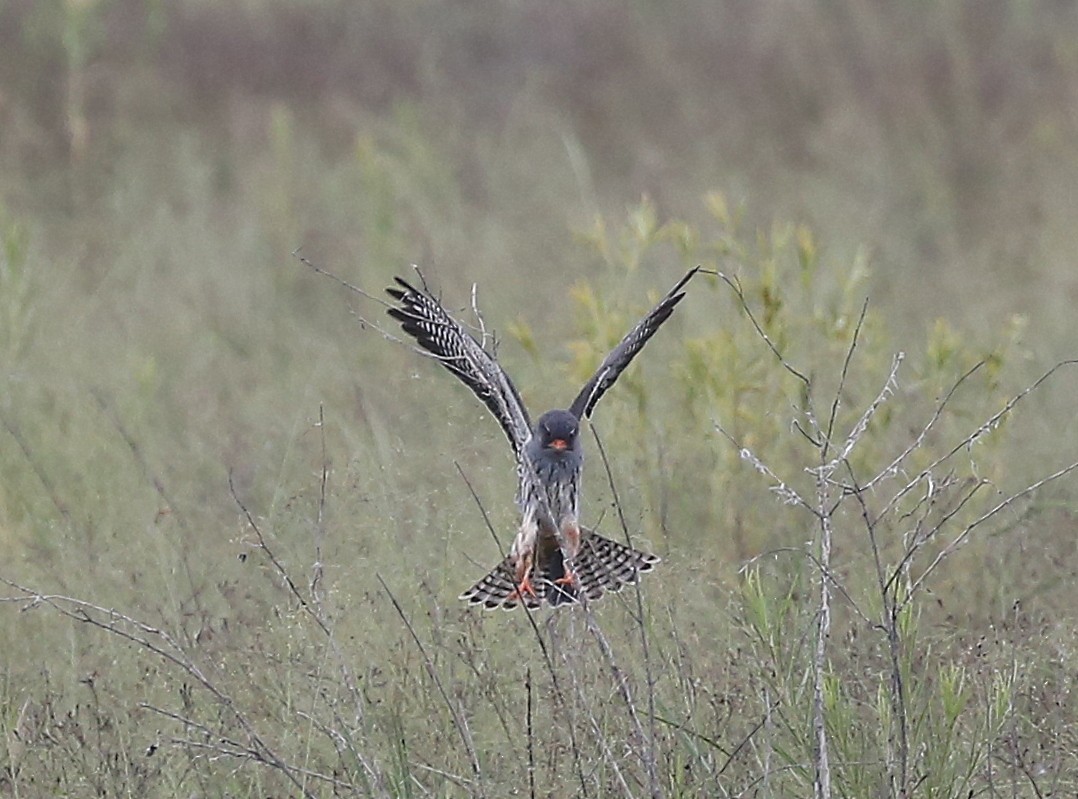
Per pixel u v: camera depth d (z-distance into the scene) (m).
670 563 10.69
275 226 21.11
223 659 9.83
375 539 10.88
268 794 9.02
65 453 13.51
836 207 21.38
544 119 25.14
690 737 8.72
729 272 16.09
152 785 9.02
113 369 15.98
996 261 20.16
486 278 18.75
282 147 22.23
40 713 9.53
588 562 9.43
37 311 16.58
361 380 15.37
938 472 12.55
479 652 9.55
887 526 11.67
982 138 23.23
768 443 12.79
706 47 26.78
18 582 11.30
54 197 22.47
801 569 10.94
